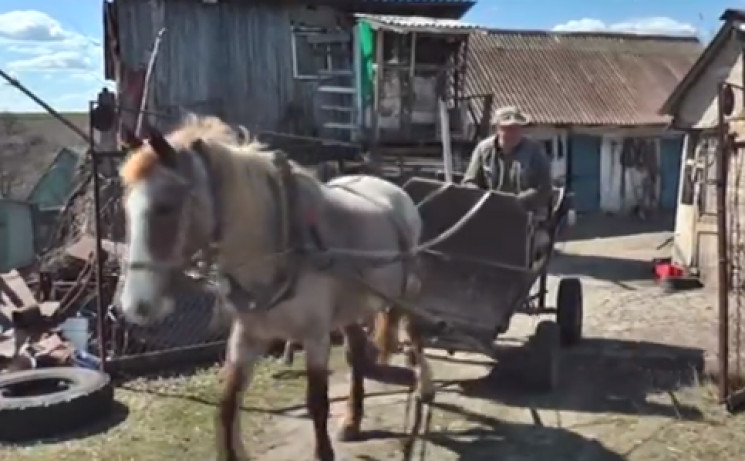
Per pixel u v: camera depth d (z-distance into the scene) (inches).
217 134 177.5
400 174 478.0
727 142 260.8
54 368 273.4
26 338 314.8
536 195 260.8
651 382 283.6
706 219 503.8
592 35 1055.6
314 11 624.1
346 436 228.4
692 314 407.5
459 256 258.8
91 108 279.4
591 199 896.3
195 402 262.7
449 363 307.9
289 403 261.7
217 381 284.0
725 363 253.8
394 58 592.1
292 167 188.4
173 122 566.9
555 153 871.7
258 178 173.2
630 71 979.3
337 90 611.2
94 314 335.6
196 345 305.7
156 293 150.9
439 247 262.7
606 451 220.2
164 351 297.9
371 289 204.4
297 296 179.6
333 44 621.9
